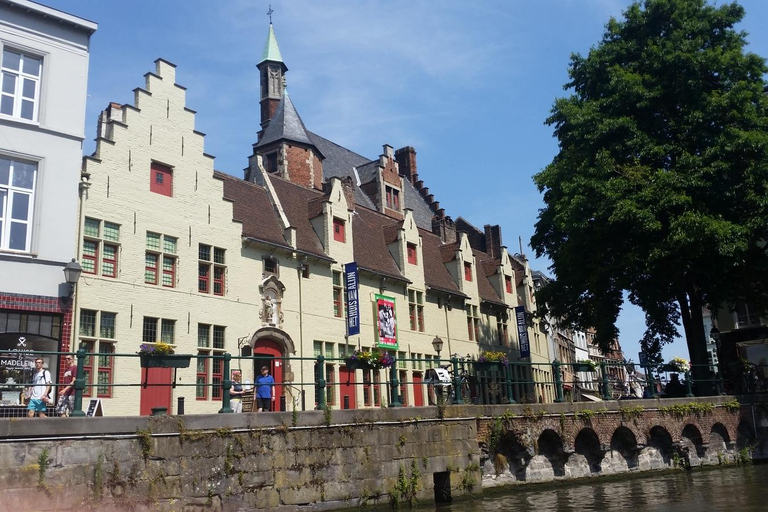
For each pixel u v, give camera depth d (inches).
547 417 765.9
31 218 665.6
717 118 1043.9
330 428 576.7
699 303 1112.8
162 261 821.2
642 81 1079.0
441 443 660.7
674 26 1115.3
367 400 1108.5
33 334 652.7
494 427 711.7
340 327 1072.2
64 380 601.6
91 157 761.6
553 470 773.3
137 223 799.1
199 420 502.6
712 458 934.4
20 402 561.3
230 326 883.4
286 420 550.6
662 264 1034.1
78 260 725.9
